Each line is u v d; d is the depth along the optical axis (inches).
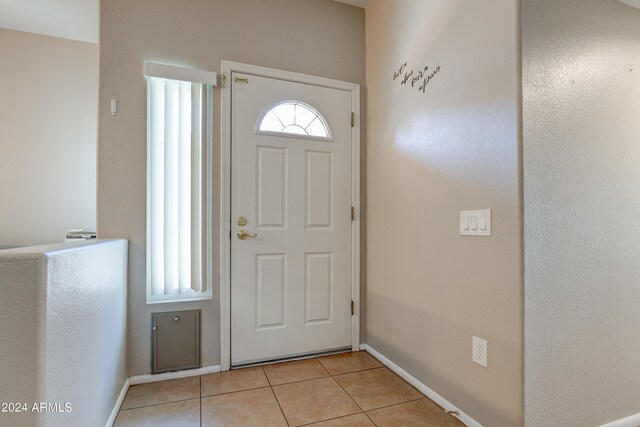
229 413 65.3
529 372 52.2
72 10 96.6
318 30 95.0
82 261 44.8
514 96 52.9
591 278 58.5
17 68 107.4
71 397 41.0
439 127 69.9
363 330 99.0
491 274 57.1
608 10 62.1
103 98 75.4
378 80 94.2
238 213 85.7
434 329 70.9
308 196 93.0
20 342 32.4
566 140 56.5
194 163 81.5
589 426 57.7
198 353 81.7
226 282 84.0
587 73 59.3
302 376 81.3
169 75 78.0
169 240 80.3
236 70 85.7
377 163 94.3
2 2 92.9
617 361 61.0
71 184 111.7
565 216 56.1
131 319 76.4
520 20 52.7
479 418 59.2
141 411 65.6
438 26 70.6
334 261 95.7
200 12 83.0
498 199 55.8
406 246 80.9
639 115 65.1
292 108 92.3
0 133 105.7
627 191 63.2
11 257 32.3
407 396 72.5
